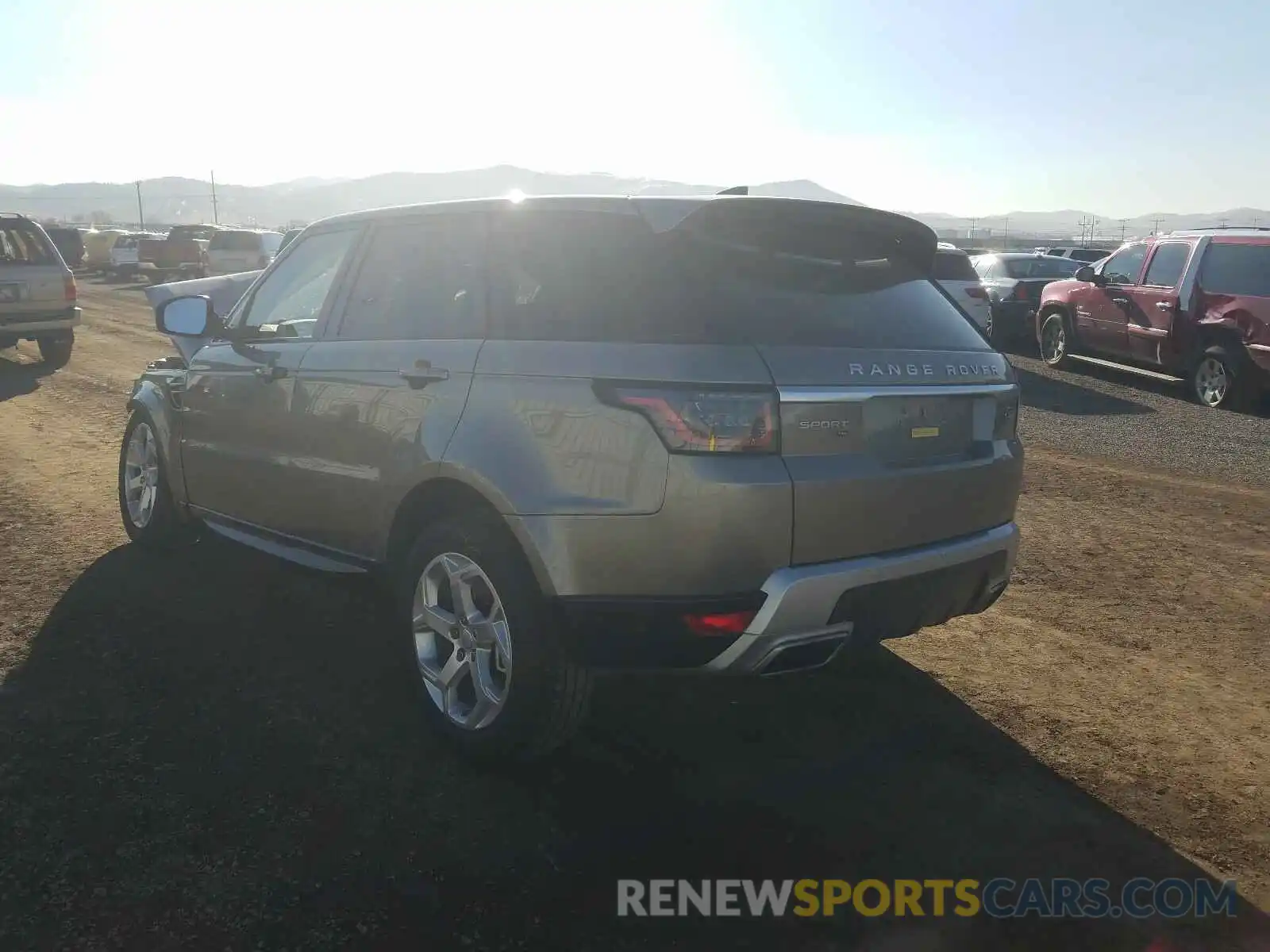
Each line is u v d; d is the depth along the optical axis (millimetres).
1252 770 3631
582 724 3842
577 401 3154
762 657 3072
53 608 4824
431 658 3713
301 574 4578
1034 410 11484
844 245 3611
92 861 2879
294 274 4797
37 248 13219
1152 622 5125
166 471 5465
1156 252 13047
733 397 2980
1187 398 12477
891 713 4012
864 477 3152
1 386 11633
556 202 3543
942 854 3080
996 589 3719
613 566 3072
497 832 3111
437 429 3525
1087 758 3686
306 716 3818
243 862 2908
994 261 19359
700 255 3242
